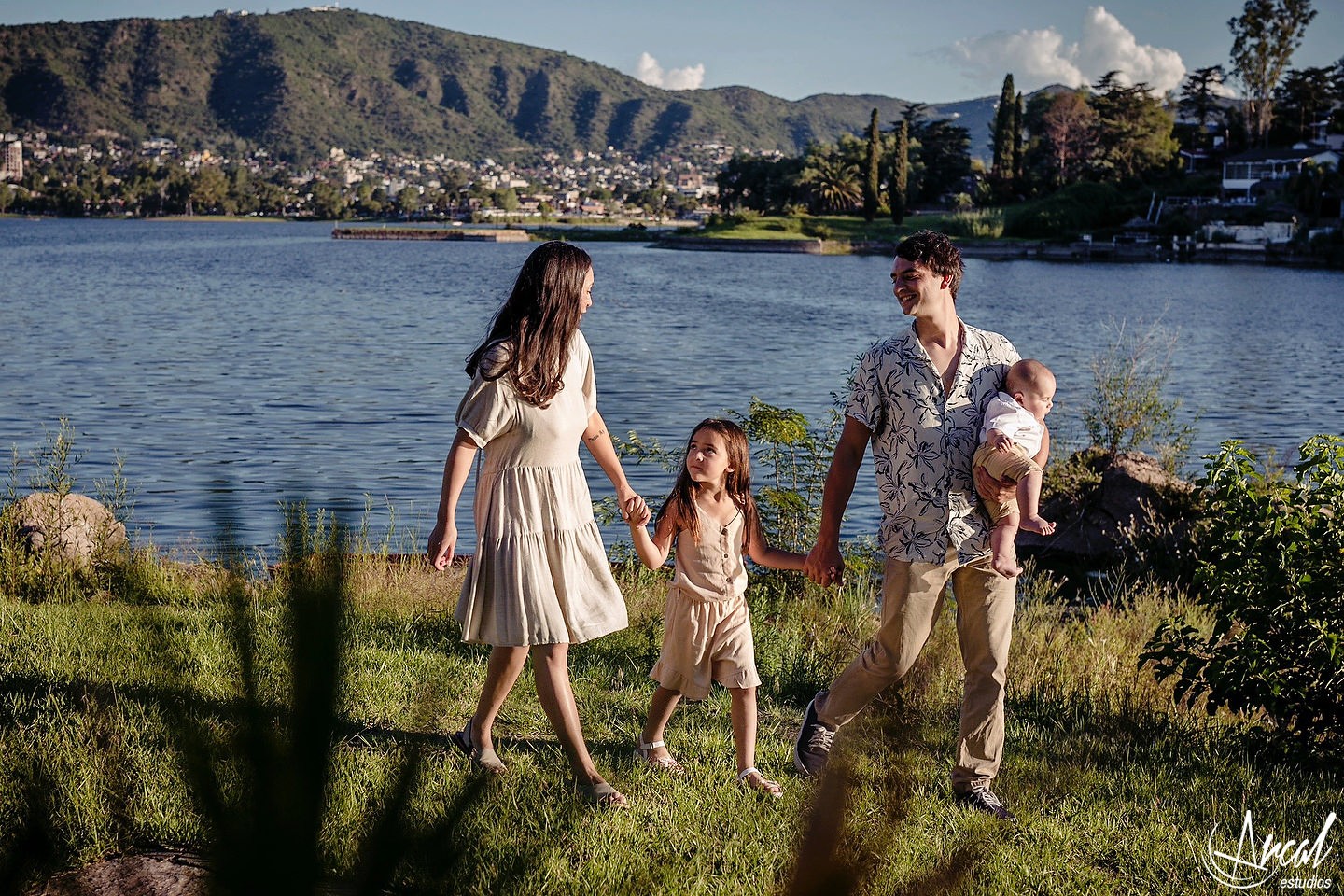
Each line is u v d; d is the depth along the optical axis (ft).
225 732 3.16
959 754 14.47
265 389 83.56
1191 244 328.29
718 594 14.52
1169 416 47.21
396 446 62.54
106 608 20.27
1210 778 16.29
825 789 3.75
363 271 259.60
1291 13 406.21
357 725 14.26
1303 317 161.48
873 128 419.33
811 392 85.81
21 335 119.85
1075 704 20.76
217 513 3.39
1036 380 14.52
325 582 3.14
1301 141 424.46
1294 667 18.81
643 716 17.29
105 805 10.66
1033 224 371.76
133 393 80.79
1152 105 420.77
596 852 11.60
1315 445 19.25
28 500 26.66
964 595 14.79
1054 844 13.14
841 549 28.99
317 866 3.05
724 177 527.40
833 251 374.02
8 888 8.42
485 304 167.32
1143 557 36.55
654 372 96.17
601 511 31.40
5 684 15.08
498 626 13.28
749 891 10.93
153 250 367.04
